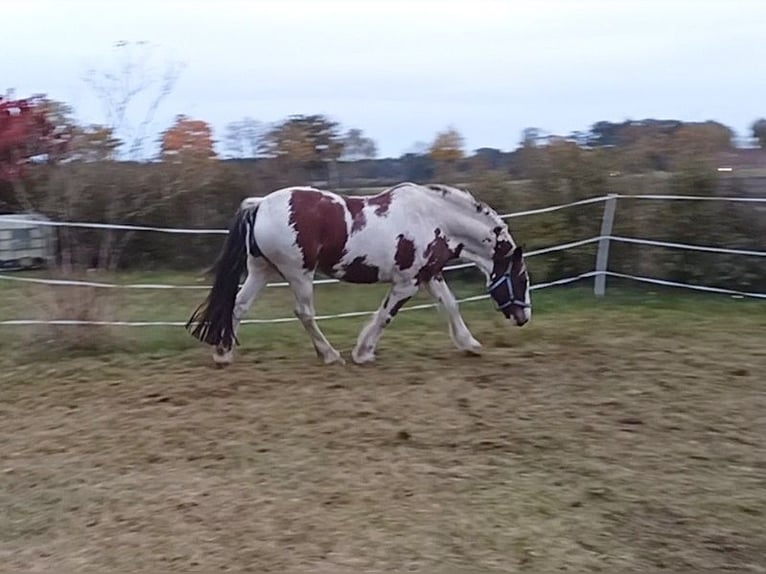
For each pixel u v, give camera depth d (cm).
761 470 515
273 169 1307
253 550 419
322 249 708
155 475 519
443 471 516
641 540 427
